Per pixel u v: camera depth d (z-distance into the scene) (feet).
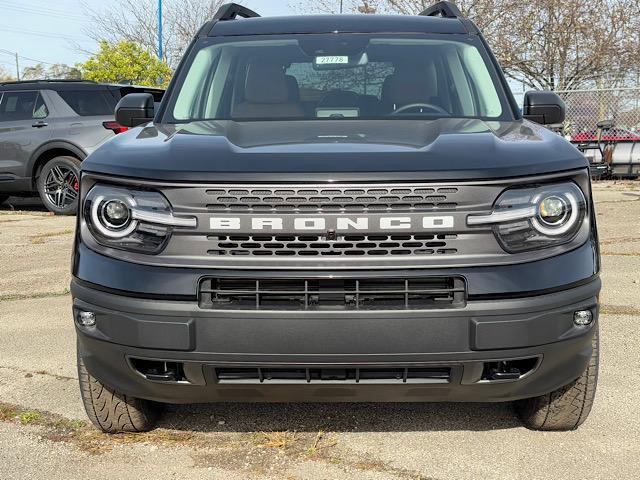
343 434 10.23
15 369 13.05
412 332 8.04
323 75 12.35
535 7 79.20
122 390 8.93
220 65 12.64
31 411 11.14
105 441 10.14
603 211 34.65
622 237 26.81
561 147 8.83
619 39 80.53
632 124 57.26
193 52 13.07
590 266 8.42
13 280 20.67
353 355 8.06
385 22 13.69
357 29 13.42
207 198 8.14
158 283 8.19
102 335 8.54
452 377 8.27
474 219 8.04
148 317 8.21
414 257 8.04
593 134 53.21
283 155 8.45
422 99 11.91
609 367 12.78
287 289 8.11
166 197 8.24
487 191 8.07
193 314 8.13
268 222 8.04
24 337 15.03
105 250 8.53
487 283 8.04
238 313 8.08
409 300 8.14
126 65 94.17
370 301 8.14
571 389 9.55
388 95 12.01
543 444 9.84
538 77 83.71
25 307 17.56
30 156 34.45
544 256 8.21
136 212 8.36
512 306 8.05
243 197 8.09
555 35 80.69
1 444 10.07
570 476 8.97
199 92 12.17
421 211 8.02
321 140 9.23
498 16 78.07
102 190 8.58
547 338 8.21
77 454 9.77
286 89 12.12
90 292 8.56
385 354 8.06
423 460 9.41
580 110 57.52
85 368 9.53
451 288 8.11
